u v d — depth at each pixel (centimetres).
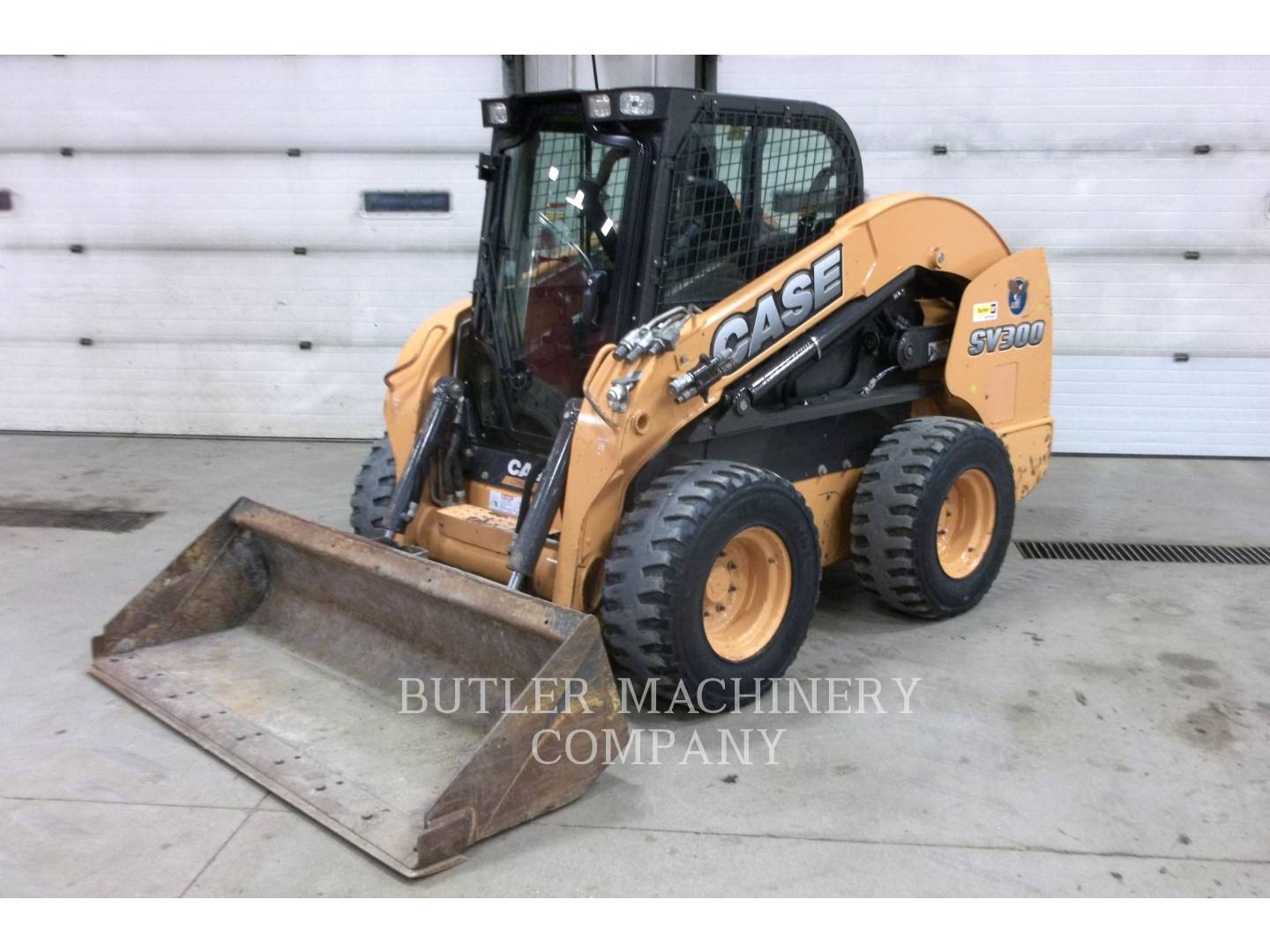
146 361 695
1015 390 439
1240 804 281
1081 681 351
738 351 326
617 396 298
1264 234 611
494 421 372
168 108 649
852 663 366
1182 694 342
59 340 696
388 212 655
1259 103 590
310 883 246
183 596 359
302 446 679
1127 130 602
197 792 282
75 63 644
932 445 375
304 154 649
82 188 667
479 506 371
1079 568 463
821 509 391
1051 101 601
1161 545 493
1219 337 631
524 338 353
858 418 398
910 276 384
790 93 611
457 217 650
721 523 305
